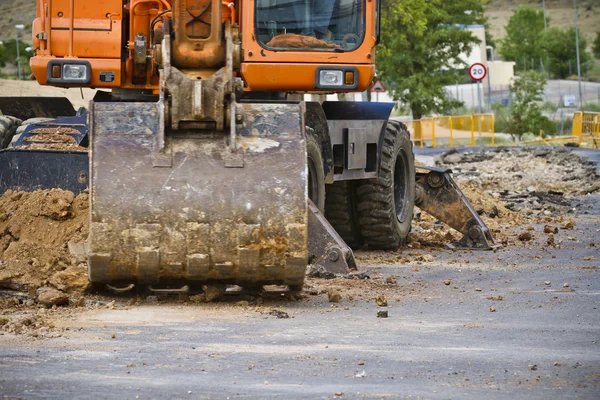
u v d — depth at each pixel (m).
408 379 11.34
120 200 15.48
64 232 18.03
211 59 16.98
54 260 17.09
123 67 21.58
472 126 89.12
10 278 16.42
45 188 18.75
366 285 18.94
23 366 11.55
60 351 12.47
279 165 15.91
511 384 11.15
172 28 17.20
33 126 21.75
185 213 15.55
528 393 10.73
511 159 63.28
